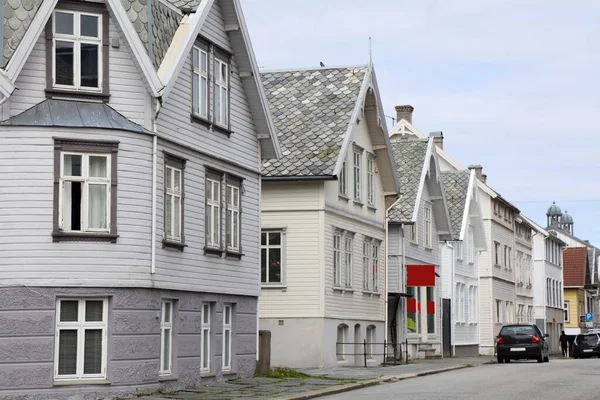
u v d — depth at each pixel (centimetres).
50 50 2502
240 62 3209
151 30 2620
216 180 3038
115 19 2544
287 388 2802
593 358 6706
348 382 3033
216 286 3005
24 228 2436
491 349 7019
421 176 5016
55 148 2461
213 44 3020
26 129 2447
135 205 2544
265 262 3909
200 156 2919
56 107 2488
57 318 2464
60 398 2442
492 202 7244
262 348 3341
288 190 3906
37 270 2438
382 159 4575
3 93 2392
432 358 5297
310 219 3881
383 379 3200
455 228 6150
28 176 2442
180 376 2759
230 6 3078
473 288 6706
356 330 4284
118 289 2512
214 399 2450
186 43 2712
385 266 4644
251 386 2878
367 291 4372
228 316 3147
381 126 4428
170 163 2723
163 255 2659
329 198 3956
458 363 4553
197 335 2866
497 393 2642
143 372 2564
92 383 2472
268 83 4262
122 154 2527
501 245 7544
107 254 2498
